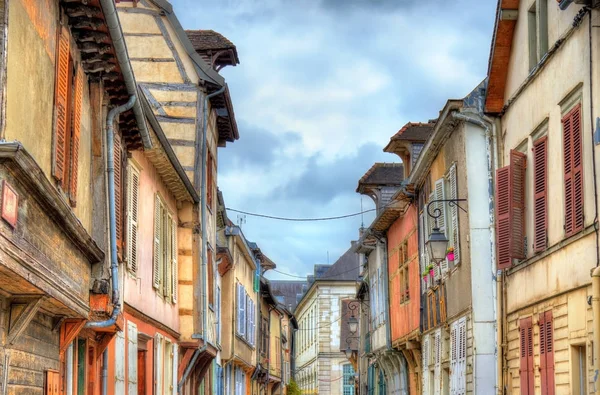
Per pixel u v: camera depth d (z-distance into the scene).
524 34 17.94
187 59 25.61
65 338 12.89
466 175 20.84
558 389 15.71
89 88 13.80
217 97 26.53
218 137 30.22
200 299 24.69
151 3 25.59
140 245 19.16
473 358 20.39
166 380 22.81
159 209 21.42
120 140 16.38
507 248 17.95
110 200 14.05
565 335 15.38
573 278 14.94
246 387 44.06
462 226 21.45
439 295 24.91
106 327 14.64
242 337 37.66
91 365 15.46
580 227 14.50
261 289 48.44
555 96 15.98
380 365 40.06
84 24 12.15
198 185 24.88
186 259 24.69
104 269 13.61
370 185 37.47
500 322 19.41
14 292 9.98
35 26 10.21
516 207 17.86
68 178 12.21
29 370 11.15
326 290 72.56
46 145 10.82
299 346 88.81
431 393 26.72
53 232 10.61
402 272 32.19
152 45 25.56
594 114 13.91
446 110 21.17
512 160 17.84
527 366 17.64
